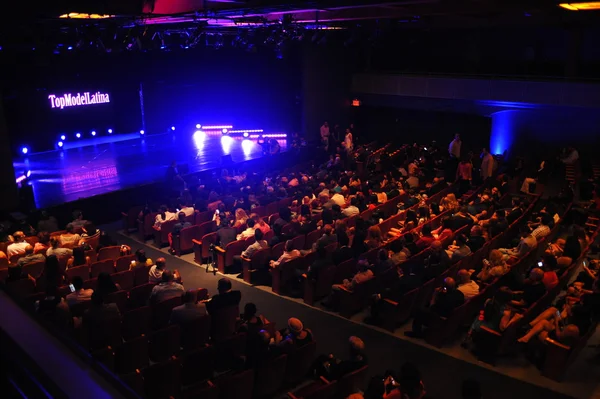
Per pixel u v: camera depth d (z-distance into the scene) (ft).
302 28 47.24
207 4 35.22
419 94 75.10
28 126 68.95
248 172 64.85
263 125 83.35
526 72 72.49
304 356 23.72
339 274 33.42
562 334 24.50
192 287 36.37
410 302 29.43
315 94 77.92
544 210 40.91
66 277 30.78
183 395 19.38
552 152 66.18
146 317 26.76
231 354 23.75
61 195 52.21
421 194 48.98
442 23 62.44
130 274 31.81
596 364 26.08
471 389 17.99
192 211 44.91
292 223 40.22
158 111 82.89
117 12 29.45
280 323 30.99
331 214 40.34
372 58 82.12
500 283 30.07
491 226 37.55
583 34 66.23
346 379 20.56
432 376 25.50
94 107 76.07
